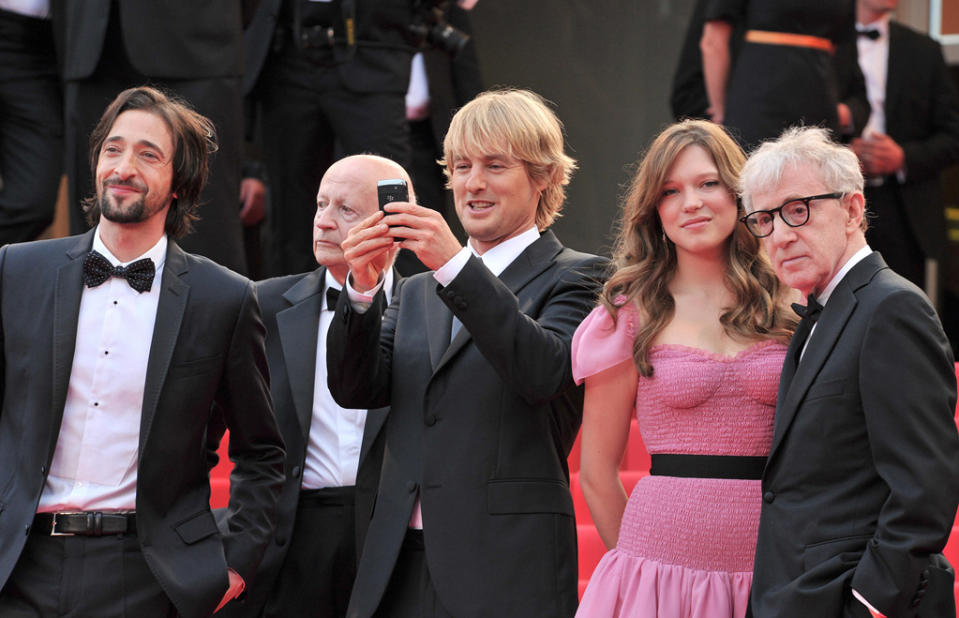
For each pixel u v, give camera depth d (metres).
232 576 12.00
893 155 21.36
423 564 11.24
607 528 11.35
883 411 9.27
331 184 13.90
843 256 10.03
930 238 21.97
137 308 11.69
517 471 11.04
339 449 13.62
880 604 8.95
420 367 11.65
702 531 10.36
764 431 10.52
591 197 27.62
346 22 19.33
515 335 10.66
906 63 22.03
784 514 9.70
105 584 11.25
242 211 23.70
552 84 27.66
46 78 20.06
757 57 18.55
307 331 13.97
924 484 9.02
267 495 12.41
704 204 10.88
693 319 10.99
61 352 11.41
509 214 11.68
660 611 10.30
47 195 19.97
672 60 27.59
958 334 26.30
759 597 9.69
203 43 17.73
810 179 9.94
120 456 11.47
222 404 12.33
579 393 11.92
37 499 11.17
